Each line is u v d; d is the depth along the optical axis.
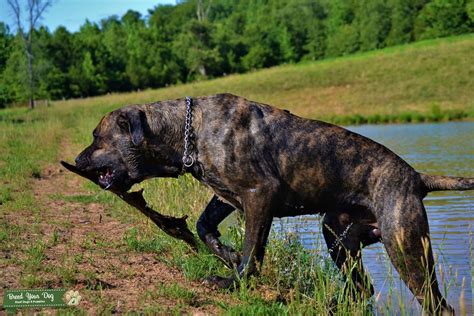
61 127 29.17
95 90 81.25
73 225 8.48
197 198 9.39
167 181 10.41
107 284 5.88
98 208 9.95
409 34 77.56
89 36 103.00
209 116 6.01
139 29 98.56
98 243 7.44
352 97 43.09
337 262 6.31
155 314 5.14
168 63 88.00
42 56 76.62
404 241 5.71
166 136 6.12
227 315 5.25
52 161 16.33
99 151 6.32
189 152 6.07
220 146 5.89
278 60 91.75
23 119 38.31
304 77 51.06
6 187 11.44
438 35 73.06
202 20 100.56
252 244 5.88
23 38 62.88
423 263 5.71
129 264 6.68
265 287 6.45
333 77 49.09
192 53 87.75
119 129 6.25
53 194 11.16
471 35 60.91
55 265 6.33
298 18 96.00
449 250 7.72
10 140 21.00
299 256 6.77
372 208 5.91
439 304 5.48
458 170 13.92
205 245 6.97
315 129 6.01
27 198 10.25
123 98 56.69
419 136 23.67
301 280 6.36
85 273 6.05
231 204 6.13
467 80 42.31
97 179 6.43
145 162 6.29
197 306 5.57
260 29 95.50
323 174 5.92
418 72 45.91
